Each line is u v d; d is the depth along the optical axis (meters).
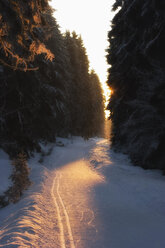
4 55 11.76
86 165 20.98
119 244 4.39
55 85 29.58
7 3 6.03
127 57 19.17
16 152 15.24
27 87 15.25
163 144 15.07
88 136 51.69
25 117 15.89
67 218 6.00
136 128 16.12
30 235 4.40
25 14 6.74
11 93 14.79
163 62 14.61
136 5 15.76
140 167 17.03
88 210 6.84
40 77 18.52
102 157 23.27
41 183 11.04
